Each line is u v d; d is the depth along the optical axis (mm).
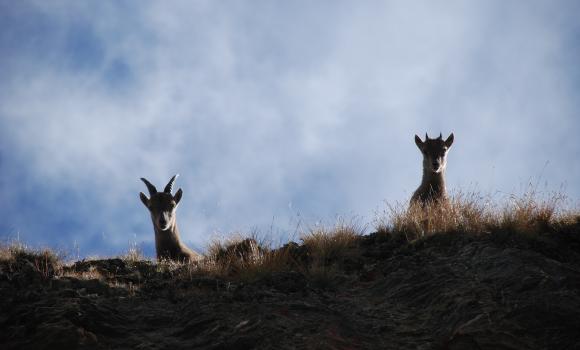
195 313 29750
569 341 26266
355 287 35188
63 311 28562
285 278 35531
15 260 40438
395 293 33000
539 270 31469
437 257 36125
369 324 29750
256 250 39969
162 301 32406
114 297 32625
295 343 26703
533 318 27500
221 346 26828
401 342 28031
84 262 42750
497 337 26438
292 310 29953
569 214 41281
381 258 39531
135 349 26938
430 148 57750
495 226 38781
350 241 42188
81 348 26500
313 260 39438
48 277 35812
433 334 28547
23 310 29297
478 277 32000
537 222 39938
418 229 42094
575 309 27984
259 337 27109
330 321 28859
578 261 35250
